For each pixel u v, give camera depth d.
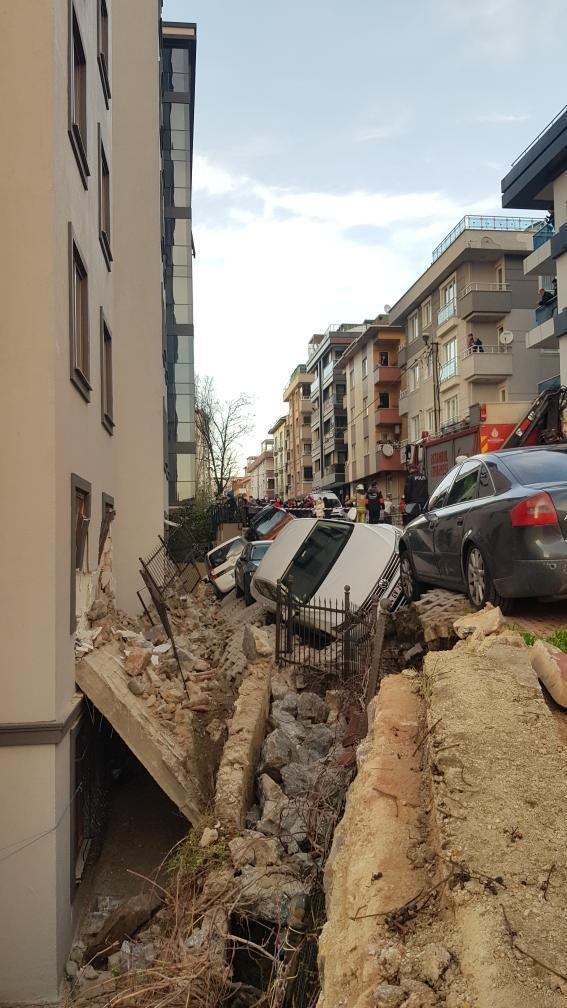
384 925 2.65
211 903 5.27
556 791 3.08
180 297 35.72
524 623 6.04
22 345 6.75
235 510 33.00
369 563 10.87
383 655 7.72
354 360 57.50
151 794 9.89
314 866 5.34
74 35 9.20
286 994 4.05
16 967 6.26
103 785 9.82
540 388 34.78
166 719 8.43
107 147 13.32
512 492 6.31
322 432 71.94
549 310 29.06
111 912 7.31
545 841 2.75
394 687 4.76
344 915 2.94
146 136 17.20
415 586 8.84
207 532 32.91
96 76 11.66
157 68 17.70
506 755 3.38
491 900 2.47
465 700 4.00
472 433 18.61
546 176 27.45
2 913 6.34
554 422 17.19
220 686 9.60
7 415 6.71
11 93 6.85
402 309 47.00
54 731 6.48
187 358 35.62
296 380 86.69
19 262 6.79
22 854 6.40
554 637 5.30
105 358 13.08
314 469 78.44
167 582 16.66
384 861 2.99
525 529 5.92
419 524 8.50
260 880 5.40
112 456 13.88
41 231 6.82
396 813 3.31
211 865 5.88
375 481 53.09
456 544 7.18
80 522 9.46
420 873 2.90
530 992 2.08
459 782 3.18
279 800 6.61
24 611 6.62
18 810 6.43
